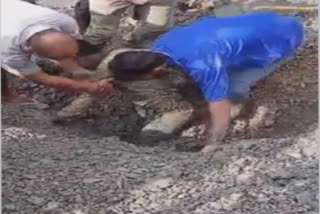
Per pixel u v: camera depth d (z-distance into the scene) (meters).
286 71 8.11
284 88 7.77
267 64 6.75
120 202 5.35
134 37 7.54
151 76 6.59
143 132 6.99
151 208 5.27
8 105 7.55
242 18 6.64
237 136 6.91
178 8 8.69
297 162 5.86
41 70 6.46
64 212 5.22
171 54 6.43
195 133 6.97
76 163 6.00
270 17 6.75
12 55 6.27
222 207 5.22
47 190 5.51
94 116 7.41
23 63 6.33
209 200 5.32
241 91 6.91
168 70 6.52
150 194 5.44
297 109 7.37
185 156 6.23
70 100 7.70
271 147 6.22
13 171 5.81
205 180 5.62
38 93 7.80
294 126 7.07
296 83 7.88
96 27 7.30
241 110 7.10
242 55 6.53
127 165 5.96
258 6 8.66
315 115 7.23
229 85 6.82
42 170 5.84
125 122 7.29
